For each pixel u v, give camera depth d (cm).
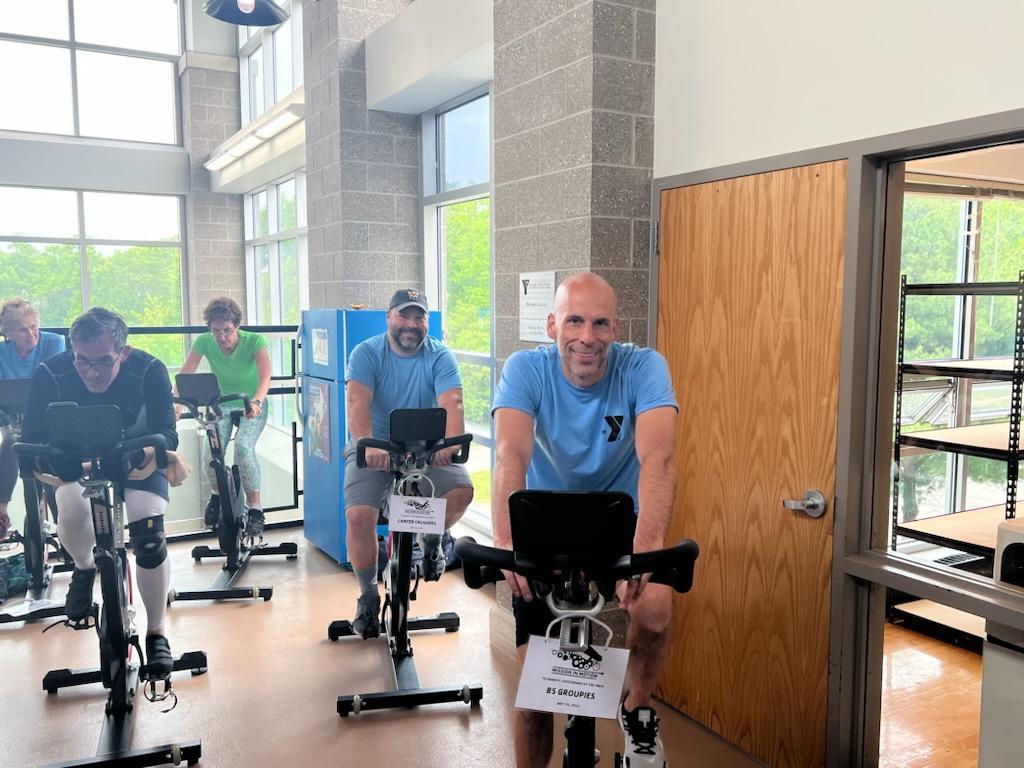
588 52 286
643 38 294
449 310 566
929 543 267
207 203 1109
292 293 951
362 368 349
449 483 341
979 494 295
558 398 192
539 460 203
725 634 278
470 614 393
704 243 278
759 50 252
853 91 223
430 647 353
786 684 256
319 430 476
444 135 556
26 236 1039
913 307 261
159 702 299
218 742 273
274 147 792
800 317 244
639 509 176
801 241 242
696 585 289
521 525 140
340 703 290
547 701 143
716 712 284
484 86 489
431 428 292
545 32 309
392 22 508
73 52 1053
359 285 564
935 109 202
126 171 1073
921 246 249
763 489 260
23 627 375
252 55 1069
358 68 552
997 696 186
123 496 284
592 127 288
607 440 191
